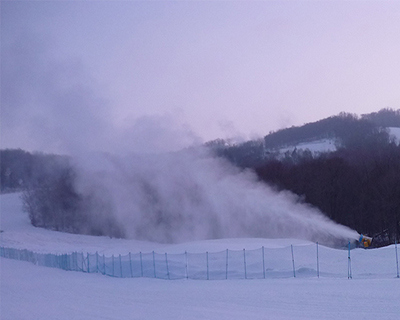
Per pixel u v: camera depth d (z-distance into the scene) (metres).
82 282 26.00
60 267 36.12
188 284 22.19
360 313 13.46
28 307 18.30
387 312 13.38
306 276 22.28
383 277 20.73
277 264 24.45
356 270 22.61
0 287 24.94
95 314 15.98
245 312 14.66
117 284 24.11
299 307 14.88
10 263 40.66
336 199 56.44
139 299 18.62
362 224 54.91
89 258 34.50
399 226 52.69
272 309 14.85
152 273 26.48
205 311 15.22
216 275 24.08
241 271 24.09
